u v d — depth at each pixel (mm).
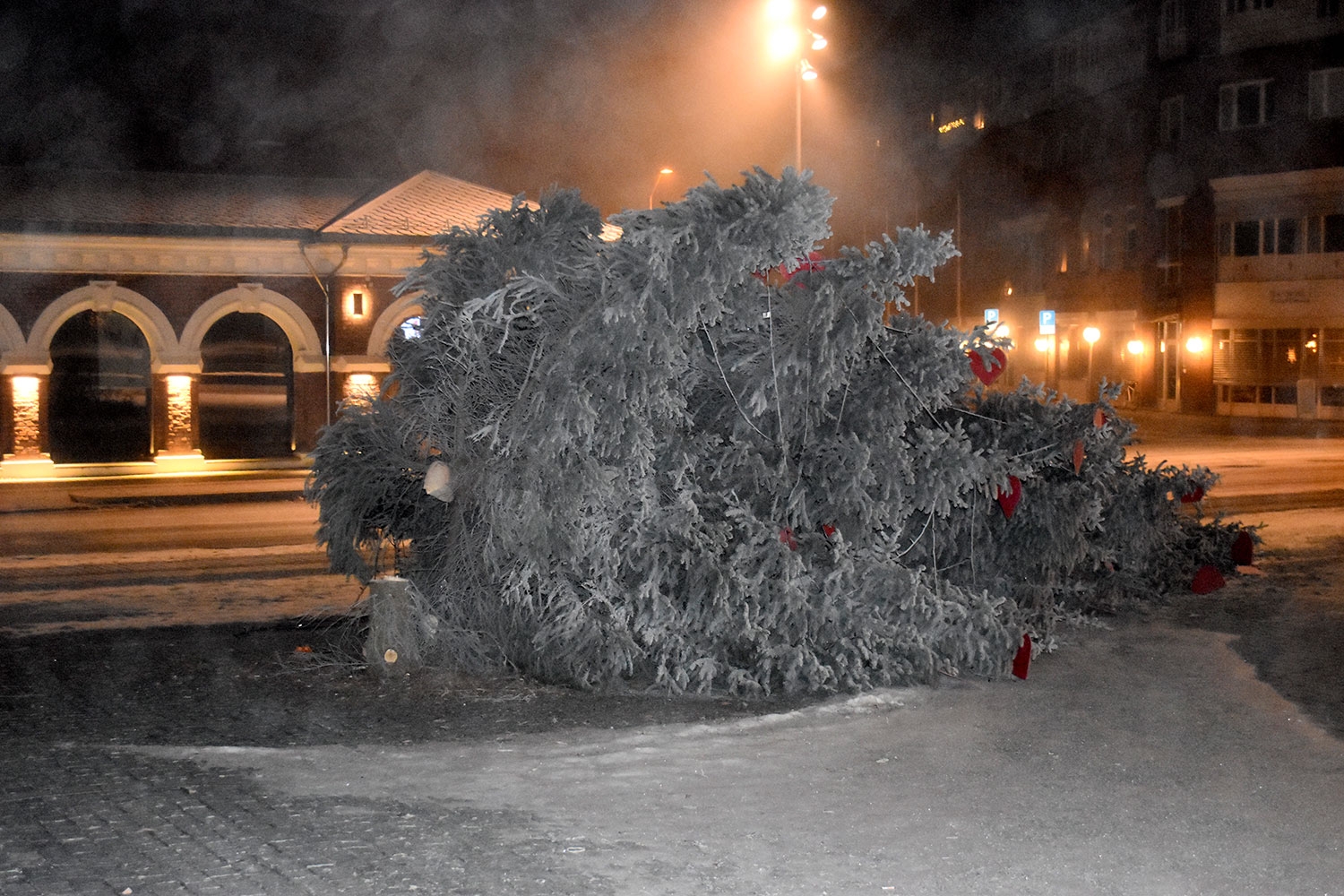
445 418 8961
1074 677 8406
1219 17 43125
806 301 8094
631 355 7859
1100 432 9875
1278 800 5898
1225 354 43406
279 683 8297
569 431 7867
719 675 8227
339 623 10359
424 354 9266
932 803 5828
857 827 5484
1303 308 41281
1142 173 47281
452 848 5164
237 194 31391
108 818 5508
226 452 29469
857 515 8352
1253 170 42438
